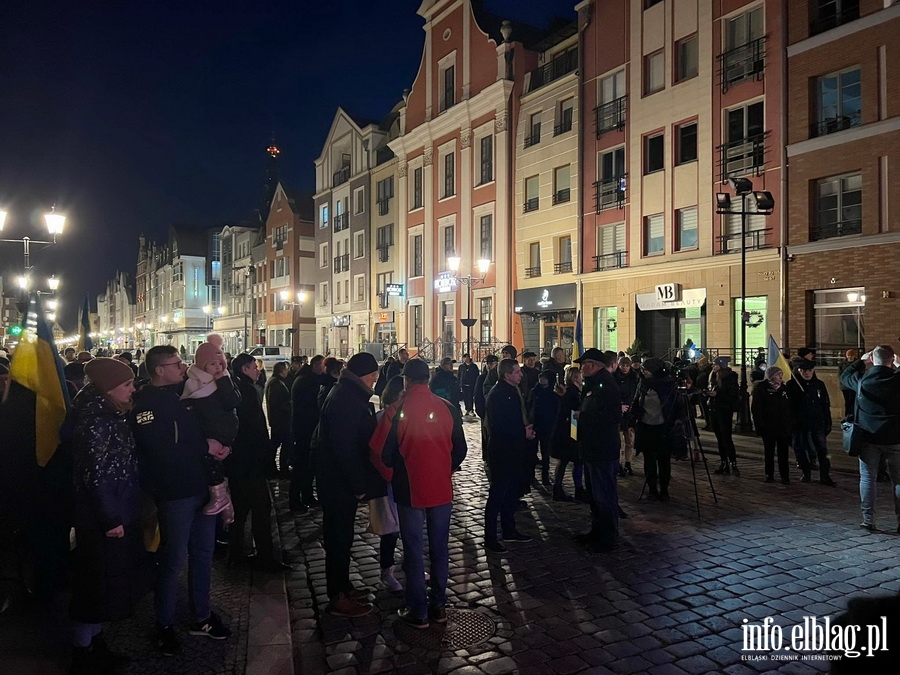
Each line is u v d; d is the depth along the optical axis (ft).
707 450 40.65
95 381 12.42
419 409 15.12
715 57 66.49
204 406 14.02
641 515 25.03
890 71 52.54
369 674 13.11
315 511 26.27
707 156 67.21
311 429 26.03
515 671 13.14
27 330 14.83
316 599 17.12
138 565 12.60
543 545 21.40
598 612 15.96
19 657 13.33
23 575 17.43
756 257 61.77
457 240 105.60
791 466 35.50
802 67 58.65
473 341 97.91
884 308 52.37
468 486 30.94
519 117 94.02
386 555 17.67
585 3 81.10
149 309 313.12
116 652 13.64
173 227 257.55
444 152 108.47
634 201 75.10
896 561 19.58
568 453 27.17
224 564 19.62
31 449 15.56
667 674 12.96
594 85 80.53
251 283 200.54
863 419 22.62
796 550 20.65
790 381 31.48
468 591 17.39
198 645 13.98
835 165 55.98
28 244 60.95
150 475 13.21
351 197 139.74
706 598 16.78
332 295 148.87
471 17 101.65
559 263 87.66
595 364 21.26
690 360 61.98
